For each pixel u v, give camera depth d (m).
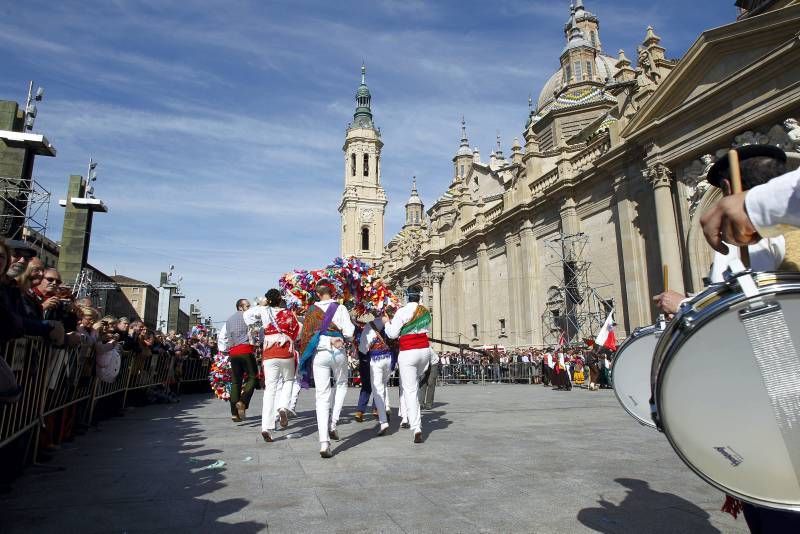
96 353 8.02
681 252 18.89
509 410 11.67
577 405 12.95
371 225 68.88
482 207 36.38
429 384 12.00
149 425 8.95
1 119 24.50
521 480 4.77
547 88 40.88
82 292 26.08
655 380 1.87
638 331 2.91
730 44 16.59
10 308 3.93
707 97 17.22
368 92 74.38
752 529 2.17
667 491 4.35
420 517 3.66
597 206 24.16
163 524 3.52
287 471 5.21
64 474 5.09
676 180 19.27
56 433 6.56
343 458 5.89
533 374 25.67
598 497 4.18
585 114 34.88
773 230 1.69
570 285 25.41
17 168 23.53
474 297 36.78
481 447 6.59
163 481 4.79
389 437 7.50
